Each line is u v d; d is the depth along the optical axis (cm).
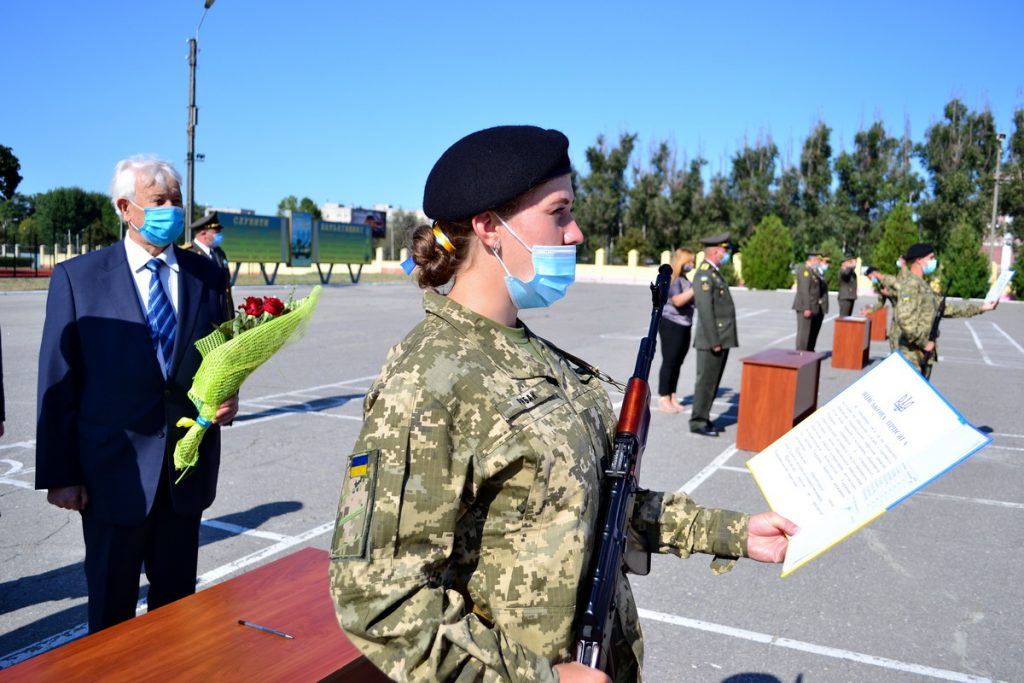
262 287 2942
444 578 123
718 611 386
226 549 448
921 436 148
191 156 2005
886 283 1033
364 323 1798
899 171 5169
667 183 5622
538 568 121
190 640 191
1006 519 530
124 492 251
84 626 361
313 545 456
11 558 434
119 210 264
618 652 147
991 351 1571
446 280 139
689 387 1074
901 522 522
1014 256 4003
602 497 134
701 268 752
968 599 404
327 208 11656
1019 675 330
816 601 399
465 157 133
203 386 249
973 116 4903
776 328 1969
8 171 4088
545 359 140
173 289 272
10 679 172
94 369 256
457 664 108
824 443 161
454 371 122
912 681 324
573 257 138
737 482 611
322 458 639
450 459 118
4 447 660
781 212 5241
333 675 177
